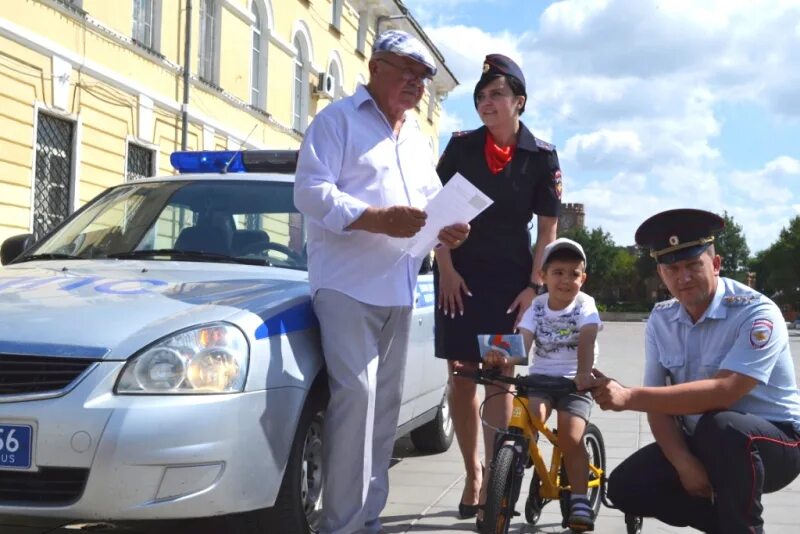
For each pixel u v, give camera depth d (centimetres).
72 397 334
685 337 367
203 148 2014
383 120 402
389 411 418
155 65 1803
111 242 501
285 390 371
